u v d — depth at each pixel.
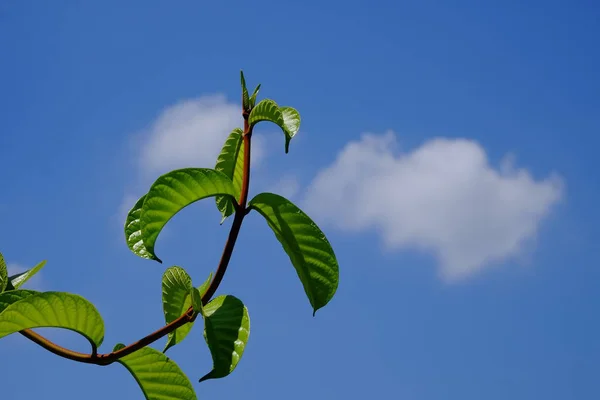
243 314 1.41
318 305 1.44
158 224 1.39
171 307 1.46
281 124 1.41
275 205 1.41
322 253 1.42
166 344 1.46
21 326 1.37
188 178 1.38
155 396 1.45
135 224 1.47
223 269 1.40
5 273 1.45
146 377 1.44
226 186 1.40
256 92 1.44
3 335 1.37
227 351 1.40
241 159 1.51
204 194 1.39
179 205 1.39
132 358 1.43
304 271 1.43
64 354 1.39
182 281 1.44
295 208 1.41
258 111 1.41
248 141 1.42
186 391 1.45
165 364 1.44
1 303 1.38
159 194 1.38
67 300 1.36
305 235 1.42
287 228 1.42
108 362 1.39
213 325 1.41
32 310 1.36
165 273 1.45
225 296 1.42
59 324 1.38
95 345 1.39
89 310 1.37
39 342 1.39
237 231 1.40
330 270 1.43
